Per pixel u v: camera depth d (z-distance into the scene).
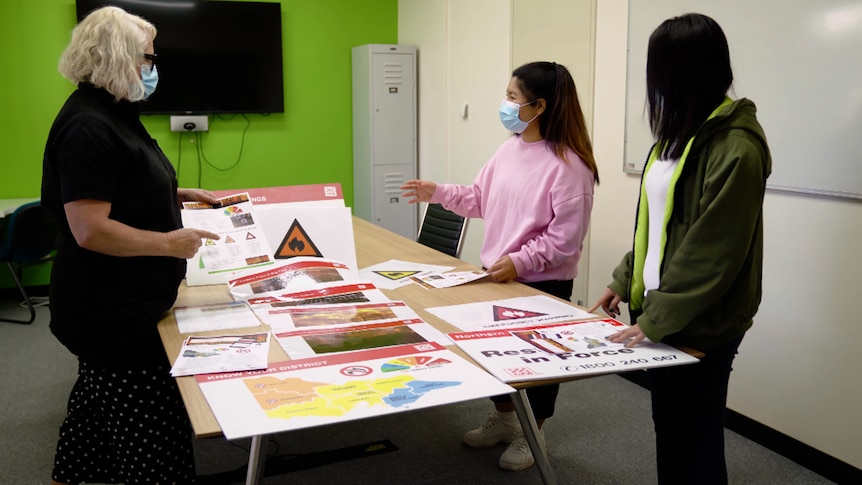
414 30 5.65
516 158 2.30
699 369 1.57
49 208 1.64
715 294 1.42
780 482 2.49
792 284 2.59
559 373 1.38
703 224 1.41
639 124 3.20
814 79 2.42
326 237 2.31
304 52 5.68
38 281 5.15
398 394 1.29
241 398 1.27
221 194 2.30
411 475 2.50
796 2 2.45
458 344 1.58
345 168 5.98
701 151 1.47
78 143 1.49
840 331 2.43
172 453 1.77
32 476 2.51
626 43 3.25
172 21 5.15
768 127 2.61
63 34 4.98
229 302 1.95
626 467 2.56
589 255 3.64
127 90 1.59
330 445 2.72
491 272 2.19
